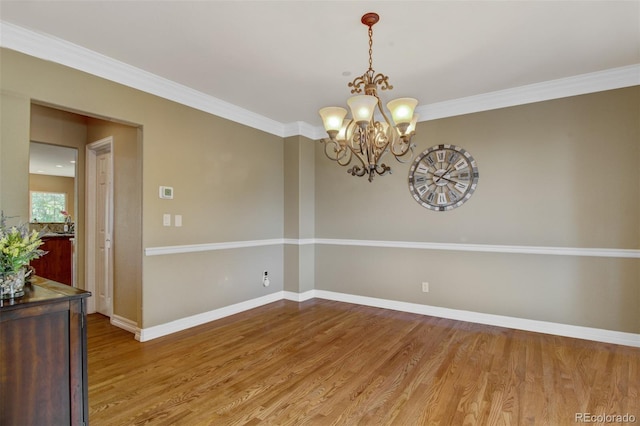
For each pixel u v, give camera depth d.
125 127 3.48
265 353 2.87
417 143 4.01
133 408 2.04
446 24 2.30
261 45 2.58
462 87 3.40
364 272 4.43
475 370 2.54
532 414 1.98
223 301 3.90
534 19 2.24
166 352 2.88
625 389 2.24
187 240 3.51
